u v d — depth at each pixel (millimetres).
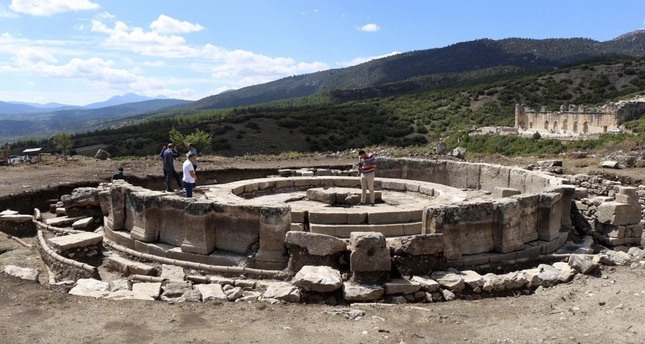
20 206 17781
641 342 6562
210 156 31469
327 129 65688
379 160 21656
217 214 11219
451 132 68625
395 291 8758
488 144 53500
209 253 11109
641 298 8094
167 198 11789
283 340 6617
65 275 10422
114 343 6402
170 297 8273
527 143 48188
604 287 8703
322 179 17812
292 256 9898
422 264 9484
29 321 6992
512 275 9422
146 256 11531
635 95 74875
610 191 17375
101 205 15133
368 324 7238
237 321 7234
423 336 6852
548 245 12133
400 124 75062
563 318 7453
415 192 16766
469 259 10906
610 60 102812
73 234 12055
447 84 125500
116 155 50281
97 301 7805
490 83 102062
